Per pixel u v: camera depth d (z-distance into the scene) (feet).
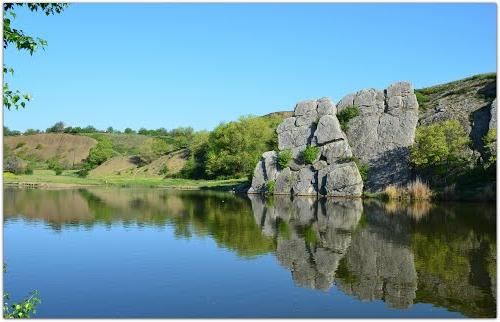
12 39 43.04
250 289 68.49
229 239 107.45
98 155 530.68
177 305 61.57
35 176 424.46
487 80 247.91
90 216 150.10
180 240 106.01
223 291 67.41
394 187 207.41
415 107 225.35
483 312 57.98
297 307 60.64
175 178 400.67
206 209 171.42
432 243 99.09
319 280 72.74
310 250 94.17
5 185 328.08
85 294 66.33
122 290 68.13
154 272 78.07
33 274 77.20
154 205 186.50
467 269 77.61
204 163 383.04
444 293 65.72
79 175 446.60
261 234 113.70
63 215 152.66
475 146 201.67
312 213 156.97
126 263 84.38
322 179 227.81
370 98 237.45
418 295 64.90
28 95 40.73
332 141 232.73
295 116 252.62
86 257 89.25
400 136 221.05
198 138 416.26
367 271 77.66
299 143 245.86
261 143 363.56
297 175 238.07
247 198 222.69
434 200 188.85
